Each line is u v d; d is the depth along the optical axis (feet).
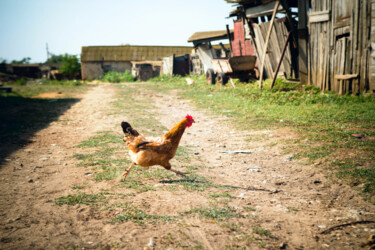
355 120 29.40
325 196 15.19
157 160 16.19
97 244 10.66
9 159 23.12
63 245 10.55
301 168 19.39
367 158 18.75
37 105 56.13
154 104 53.42
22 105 56.08
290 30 54.44
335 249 10.49
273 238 11.28
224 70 66.44
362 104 36.17
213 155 24.64
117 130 33.42
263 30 61.98
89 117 42.75
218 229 11.90
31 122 39.96
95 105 54.03
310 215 13.32
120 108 48.57
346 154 19.98
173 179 18.20
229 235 11.46
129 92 73.20
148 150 15.81
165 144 16.19
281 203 14.71
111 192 15.87
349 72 41.96
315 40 47.11
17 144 28.25
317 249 10.53
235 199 15.19
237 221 12.64
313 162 19.77
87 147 26.58
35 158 23.44
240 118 37.32
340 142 22.61
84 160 22.20
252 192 16.29
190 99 56.75
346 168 17.84
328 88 45.78
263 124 32.42
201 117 40.75
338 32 42.96
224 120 37.47
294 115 34.71
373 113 31.19
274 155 22.84
